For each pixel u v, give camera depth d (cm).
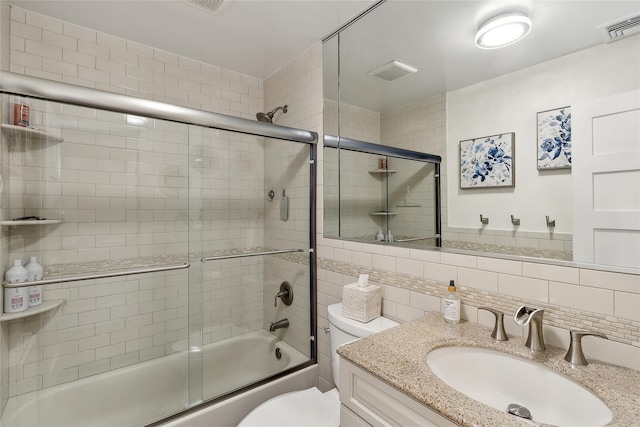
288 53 218
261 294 235
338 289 189
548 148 105
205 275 214
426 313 139
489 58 122
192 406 163
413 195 149
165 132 184
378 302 156
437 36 139
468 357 104
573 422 81
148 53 208
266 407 142
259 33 193
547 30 106
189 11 171
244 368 219
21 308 146
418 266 143
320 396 151
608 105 93
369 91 170
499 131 118
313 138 202
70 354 169
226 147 211
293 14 173
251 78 255
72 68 181
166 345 200
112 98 143
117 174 181
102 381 175
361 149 175
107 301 183
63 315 167
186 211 206
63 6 166
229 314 222
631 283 87
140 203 190
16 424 143
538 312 97
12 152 139
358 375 96
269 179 231
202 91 230
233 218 224
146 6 166
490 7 121
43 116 144
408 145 151
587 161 97
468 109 128
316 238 205
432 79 141
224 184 218
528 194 110
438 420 73
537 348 97
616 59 91
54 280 157
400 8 154
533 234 108
